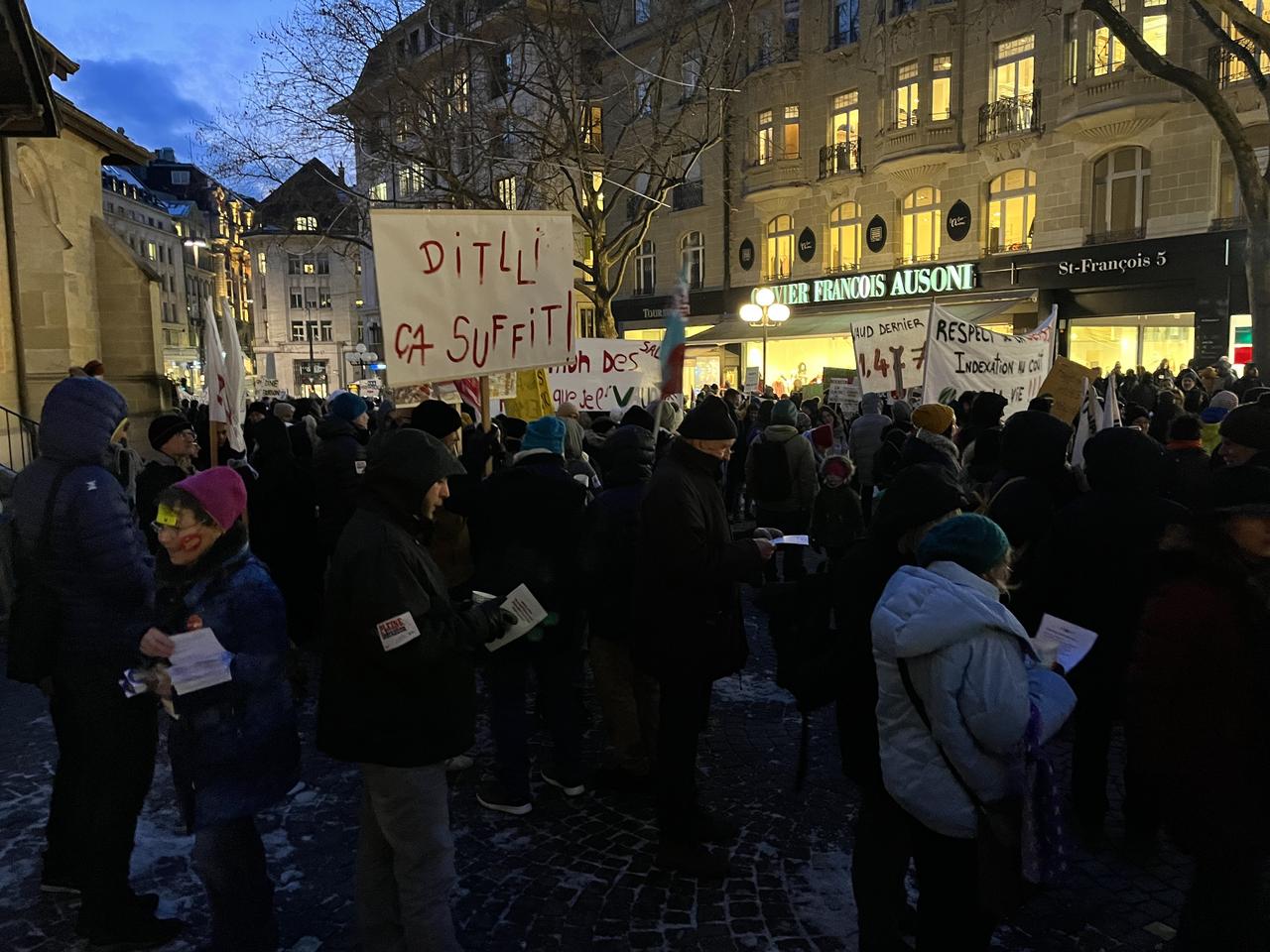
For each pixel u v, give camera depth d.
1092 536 3.62
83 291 14.92
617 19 18.52
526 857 3.78
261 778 2.79
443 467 2.72
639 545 3.54
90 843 3.08
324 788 4.41
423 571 2.65
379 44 16.62
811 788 4.41
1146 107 18.72
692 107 19.80
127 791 3.09
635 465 4.29
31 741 5.00
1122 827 4.00
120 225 69.12
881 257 24.88
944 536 2.49
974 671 2.29
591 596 4.27
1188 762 2.26
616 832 4.00
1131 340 20.70
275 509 6.56
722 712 5.41
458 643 2.67
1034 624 3.82
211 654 2.63
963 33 22.31
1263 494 2.40
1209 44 18.27
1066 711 2.43
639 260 32.22
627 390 8.80
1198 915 2.37
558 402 8.61
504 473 4.08
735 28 18.30
